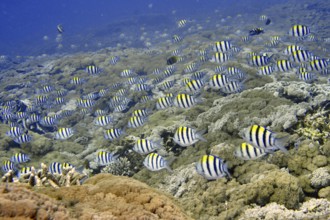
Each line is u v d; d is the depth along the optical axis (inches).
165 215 33.2
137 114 99.9
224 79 94.9
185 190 65.1
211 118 97.8
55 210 25.9
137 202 34.6
